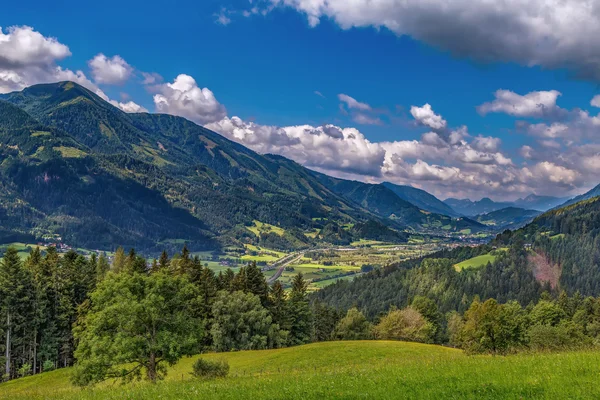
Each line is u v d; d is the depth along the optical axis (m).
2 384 56.78
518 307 131.25
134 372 39.25
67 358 79.50
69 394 25.45
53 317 77.25
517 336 73.50
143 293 40.47
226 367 34.34
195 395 18.86
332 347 66.50
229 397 17.77
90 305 73.25
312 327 115.25
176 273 80.19
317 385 18.95
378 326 119.56
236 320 78.44
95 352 36.34
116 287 39.44
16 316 67.75
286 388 18.70
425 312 128.25
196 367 33.97
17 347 70.75
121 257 102.12
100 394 23.16
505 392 15.21
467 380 17.22
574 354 21.94
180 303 40.31
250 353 67.38
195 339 38.66
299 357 60.34
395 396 15.75
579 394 14.05
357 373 22.62
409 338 110.00
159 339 37.31
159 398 19.27
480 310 78.50
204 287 81.50
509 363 20.88
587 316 114.25
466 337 77.19
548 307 111.94
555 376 16.39
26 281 70.00
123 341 35.72
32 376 59.12
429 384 17.16
